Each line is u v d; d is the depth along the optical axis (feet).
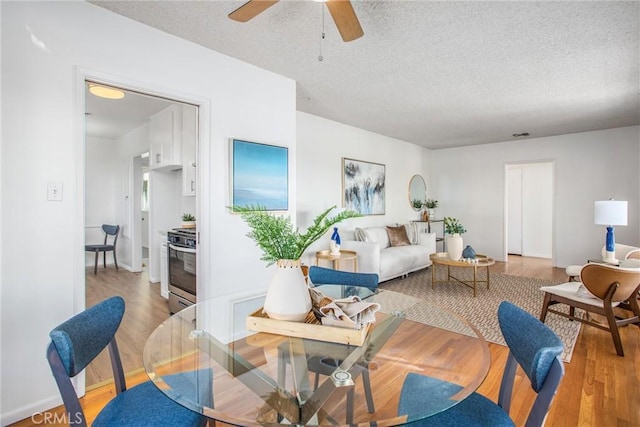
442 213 24.02
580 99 12.69
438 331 6.10
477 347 5.43
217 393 4.00
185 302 10.30
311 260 15.14
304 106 13.76
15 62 5.75
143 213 21.09
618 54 8.89
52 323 6.15
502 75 10.38
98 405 6.21
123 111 14.02
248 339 4.79
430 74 10.28
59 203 6.21
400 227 18.90
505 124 16.69
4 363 5.70
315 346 4.56
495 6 6.73
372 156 18.81
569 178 18.90
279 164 10.23
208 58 8.59
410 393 4.04
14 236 5.76
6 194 5.67
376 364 4.60
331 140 16.19
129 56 7.19
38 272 6.00
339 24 5.73
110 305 4.57
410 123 16.60
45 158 6.06
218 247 8.85
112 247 17.60
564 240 19.13
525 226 24.59
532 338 3.71
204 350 4.88
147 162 18.69
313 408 3.77
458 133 18.88
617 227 17.51
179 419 3.80
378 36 7.96
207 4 6.73
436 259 14.44
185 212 14.89
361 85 11.28
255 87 9.70
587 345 8.83
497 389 6.78
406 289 14.65
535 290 14.40
